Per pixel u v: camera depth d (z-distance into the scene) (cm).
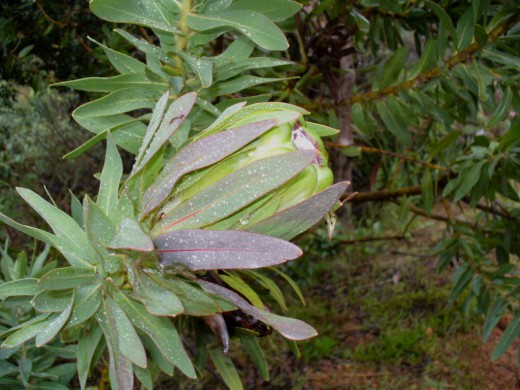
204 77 50
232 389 62
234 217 41
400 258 235
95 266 43
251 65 55
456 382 168
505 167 95
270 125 38
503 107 77
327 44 90
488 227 117
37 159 193
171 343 42
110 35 106
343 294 217
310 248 201
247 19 49
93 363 52
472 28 74
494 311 94
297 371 178
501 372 168
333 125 97
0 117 176
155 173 44
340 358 183
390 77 88
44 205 44
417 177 171
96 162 200
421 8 99
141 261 42
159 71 55
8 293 43
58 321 39
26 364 57
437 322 192
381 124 160
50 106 196
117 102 54
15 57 115
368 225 255
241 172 39
